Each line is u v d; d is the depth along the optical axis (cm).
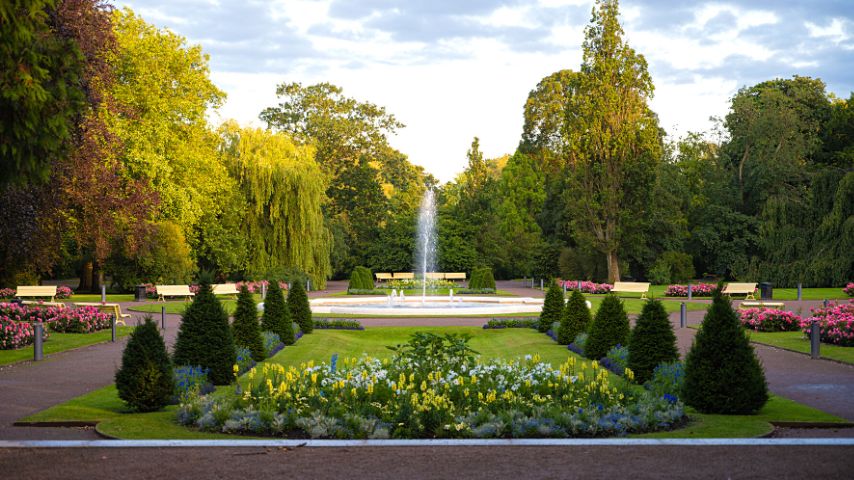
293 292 2331
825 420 990
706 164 5928
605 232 4781
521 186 6756
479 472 723
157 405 1089
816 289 4388
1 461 769
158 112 3666
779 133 5316
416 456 788
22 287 3184
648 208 4731
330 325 2470
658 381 1209
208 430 940
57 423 994
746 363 1040
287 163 4625
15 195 2058
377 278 6034
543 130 7281
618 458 775
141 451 812
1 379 1408
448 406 955
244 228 4547
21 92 939
